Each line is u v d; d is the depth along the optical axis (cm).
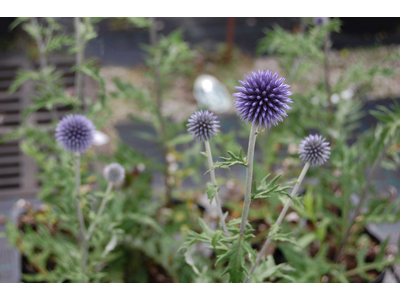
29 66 153
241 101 39
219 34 197
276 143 89
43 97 63
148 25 75
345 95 102
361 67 73
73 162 58
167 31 197
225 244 47
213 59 170
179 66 81
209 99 137
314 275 62
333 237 78
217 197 46
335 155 67
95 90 144
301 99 75
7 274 80
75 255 63
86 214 68
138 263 76
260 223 81
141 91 76
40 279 65
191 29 200
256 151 117
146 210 75
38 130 72
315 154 46
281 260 77
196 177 83
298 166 95
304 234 74
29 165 112
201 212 86
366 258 75
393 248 76
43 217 77
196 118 45
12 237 67
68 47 157
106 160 77
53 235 78
